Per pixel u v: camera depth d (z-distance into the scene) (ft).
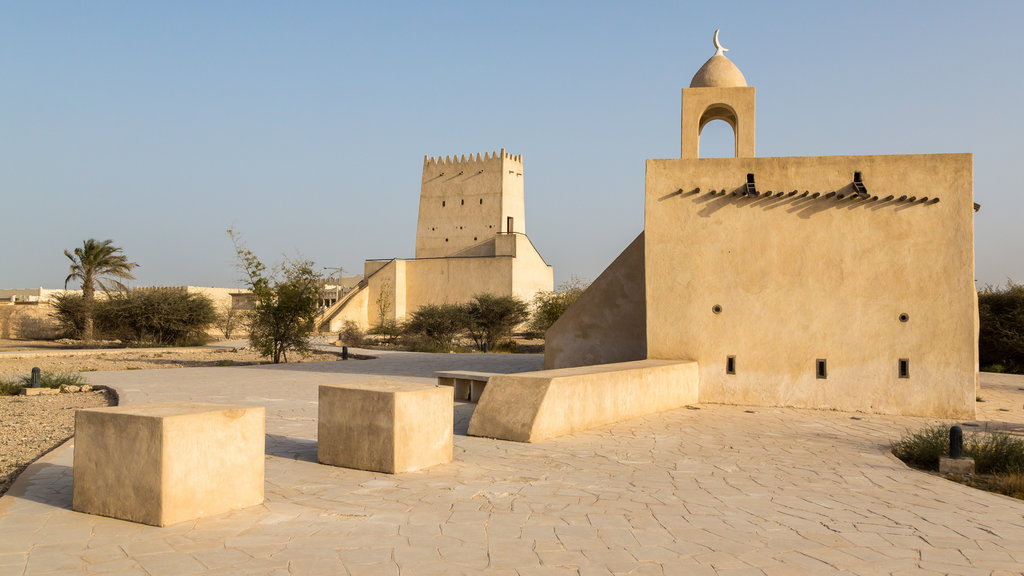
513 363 81.92
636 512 21.86
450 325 152.46
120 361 94.43
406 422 26.94
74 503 20.93
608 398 39.22
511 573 16.47
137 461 19.83
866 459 31.07
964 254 44.62
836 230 46.73
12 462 30.01
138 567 16.51
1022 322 87.61
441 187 223.10
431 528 19.88
